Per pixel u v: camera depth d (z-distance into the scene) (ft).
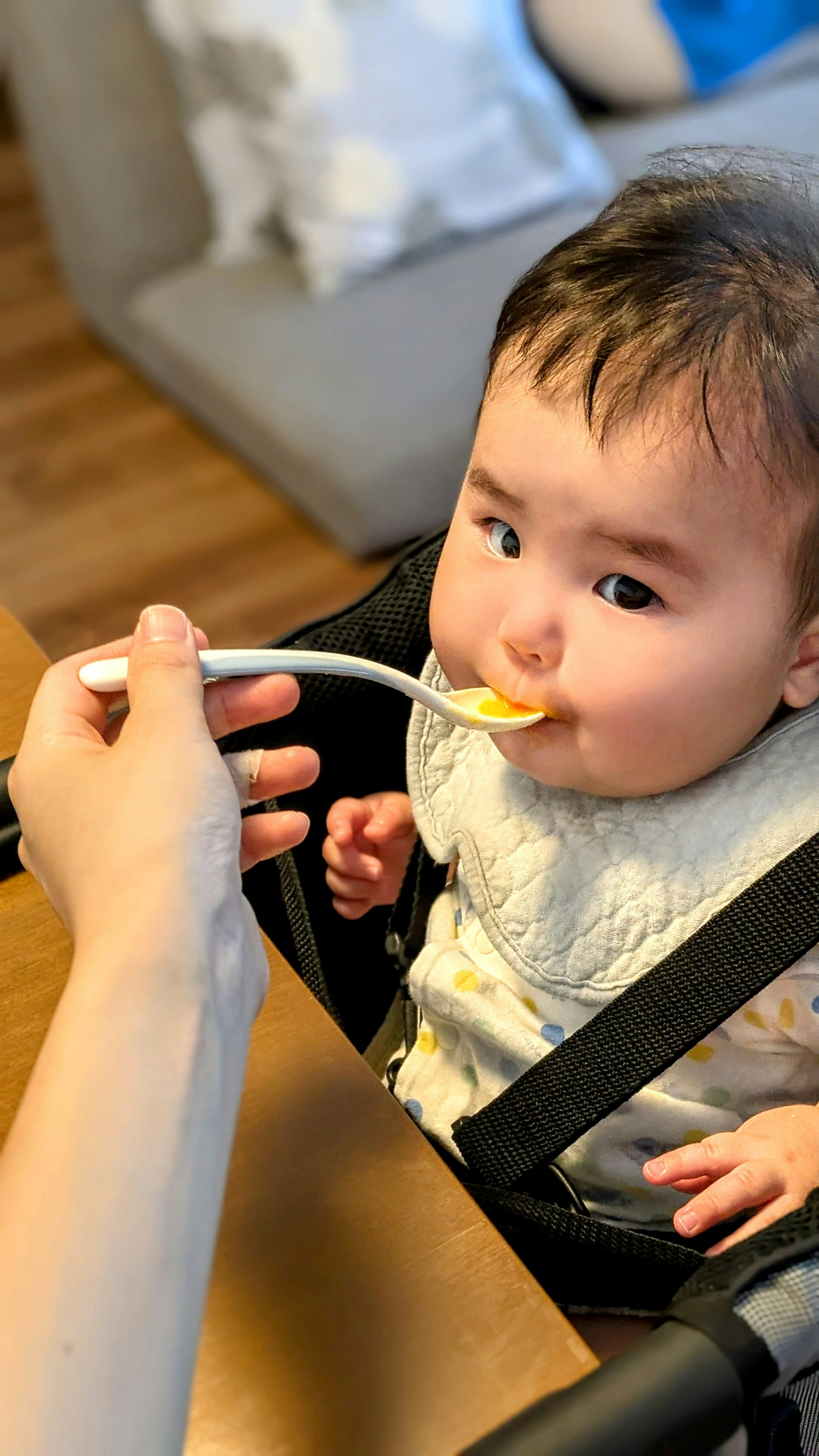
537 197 6.26
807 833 1.94
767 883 1.65
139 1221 1.01
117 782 1.29
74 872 1.25
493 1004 2.14
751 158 2.26
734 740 1.89
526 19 6.75
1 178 10.06
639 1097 2.02
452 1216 1.38
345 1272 1.33
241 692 1.62
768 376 1.69
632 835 2.05
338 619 2.26
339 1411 1.22
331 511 5.91
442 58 5.92
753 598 1.75
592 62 6.72
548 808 2.14
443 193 6.09
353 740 2.30
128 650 1.63
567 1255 1.75
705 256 1.78
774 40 6.88
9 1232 1.00
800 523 1.73
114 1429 0.94
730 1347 1.13
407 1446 1.20
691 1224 1.67
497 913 2.13
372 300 6.09
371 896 2.41
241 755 1.66
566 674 1.81
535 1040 2.08
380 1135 1.46
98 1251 0.99
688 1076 2.03
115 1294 0.98
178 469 6.84
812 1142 1.75
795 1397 1.82
